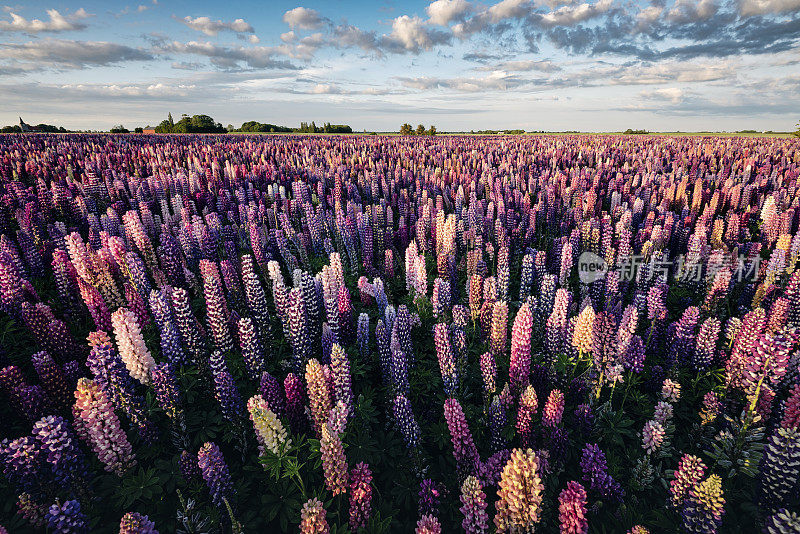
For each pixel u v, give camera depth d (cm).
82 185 1922
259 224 1500
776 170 2512
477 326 916
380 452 603
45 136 6175
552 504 519
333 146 4841
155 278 1016
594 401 658
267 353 810
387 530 484
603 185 2342
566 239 1281
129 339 554
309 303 826
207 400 704
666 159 3400
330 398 552
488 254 1330
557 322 705
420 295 1003
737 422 584
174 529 494
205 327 942
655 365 746
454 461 608
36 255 1070
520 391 639
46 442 466
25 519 480
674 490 478
